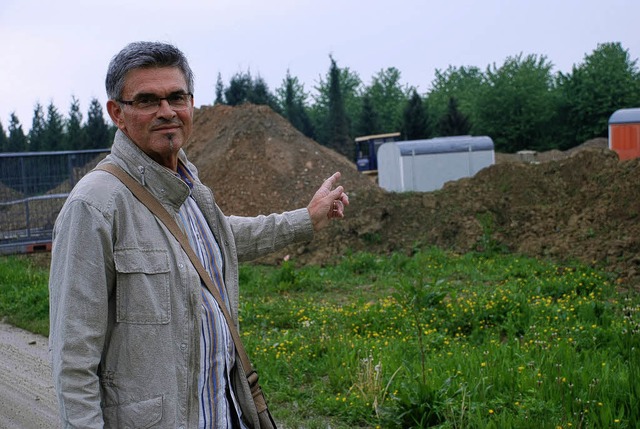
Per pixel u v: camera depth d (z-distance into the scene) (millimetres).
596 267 11898
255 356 7402
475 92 69875
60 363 2342
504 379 5605
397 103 82875
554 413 4871
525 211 15195
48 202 14820
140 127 2600
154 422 2424
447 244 15148
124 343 2441
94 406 2355
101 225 2416
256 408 2762
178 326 2502
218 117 26109
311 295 11781
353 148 62781
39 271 13625
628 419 4609
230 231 2881
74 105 44750
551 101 61594
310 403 6062
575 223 14055
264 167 21375
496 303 8602
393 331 8289
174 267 2535
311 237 3170
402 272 13492
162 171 2592
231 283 2828
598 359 6125
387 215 16484
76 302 2367
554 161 16406
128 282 2451
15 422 6371
